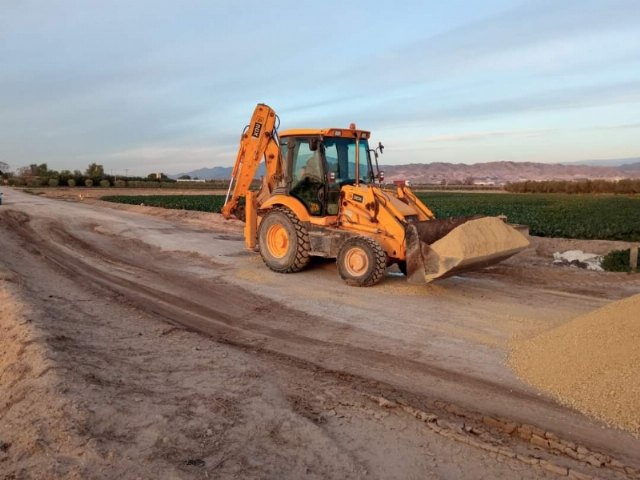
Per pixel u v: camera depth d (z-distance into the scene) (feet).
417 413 15.35
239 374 18.22
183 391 16.53
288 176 36.17
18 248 46.24
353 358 20.30
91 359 18.71
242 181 40.70
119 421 14.02
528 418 15.23
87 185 298.97
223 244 50.06
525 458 13.05
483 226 29.68
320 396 16.67
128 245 49.98
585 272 36.99
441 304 27.99
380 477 12.27
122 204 117.80
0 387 17.19
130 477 11.51
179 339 22.49
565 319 25.02
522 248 30.96
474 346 21.48
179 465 12.17
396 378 18.26
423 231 29.60
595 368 16.83
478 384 17.70
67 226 62.75
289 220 35.01
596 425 14.74
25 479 11.48
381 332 23.49
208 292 31.14
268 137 39.81
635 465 12.80
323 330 23.91
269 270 36.76
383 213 31.73
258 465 12.48
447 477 12.33
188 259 42.50
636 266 39.06
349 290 30.99
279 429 14.26
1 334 21.47
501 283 33.35
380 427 14.67
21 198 133.90
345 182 35.09
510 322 24.63
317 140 34.06
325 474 12.30
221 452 12.95
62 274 36.29
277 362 19.86
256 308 27.68
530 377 18.10
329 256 33.99
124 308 27.68
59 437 13.03
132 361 19.27
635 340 16.75
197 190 262.06
